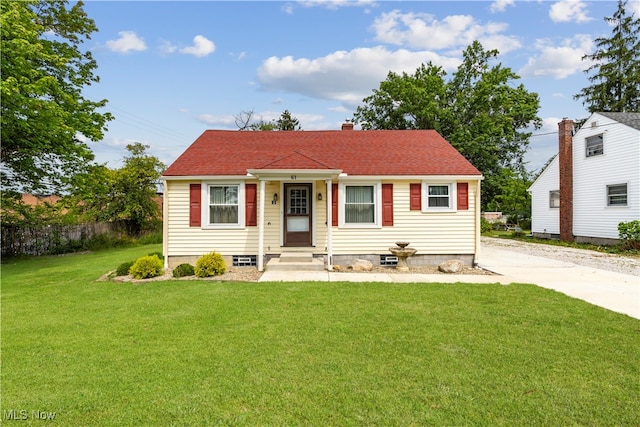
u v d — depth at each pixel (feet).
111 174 68.64
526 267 38.32
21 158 49.98
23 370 13.29
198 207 37.86
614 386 12.10
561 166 67.87
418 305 22.18
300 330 17.57
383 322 18.83
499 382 12.31
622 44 105.60
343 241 38.52
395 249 35.88
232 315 20.16
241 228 38.01
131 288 27.81
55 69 50.14
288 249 38.29
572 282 30.14
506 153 105.09
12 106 39.81
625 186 56.18
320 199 38.96
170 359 14.21
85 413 10.47
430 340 16.22
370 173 37.76
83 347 15.57
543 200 75.20
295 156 36.81
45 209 60.03
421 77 104.58
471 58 104.73
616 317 19.83
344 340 16.22
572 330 17.69
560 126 68.33
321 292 25.63
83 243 62.49
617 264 41.01
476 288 27.12
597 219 61.16
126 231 74.33
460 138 93.61
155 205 76.74
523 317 19.75
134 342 16.12
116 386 12.04
